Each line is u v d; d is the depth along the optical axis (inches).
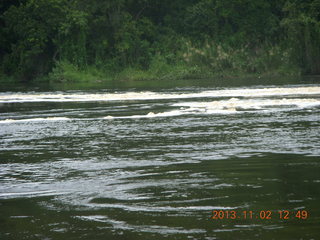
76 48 3240.7
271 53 3334.2
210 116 883.4
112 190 380.8
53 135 710.5
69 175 441.7
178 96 1416.1
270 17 3526.1
